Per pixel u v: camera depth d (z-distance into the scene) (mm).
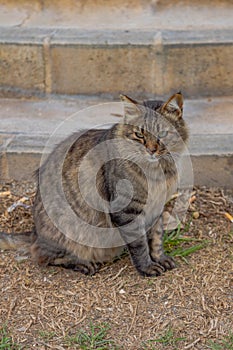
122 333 4262
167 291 4633
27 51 6906
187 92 6980
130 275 4836
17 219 5543
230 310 4445
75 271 4902
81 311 4461
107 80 6957
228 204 5680
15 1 7832
